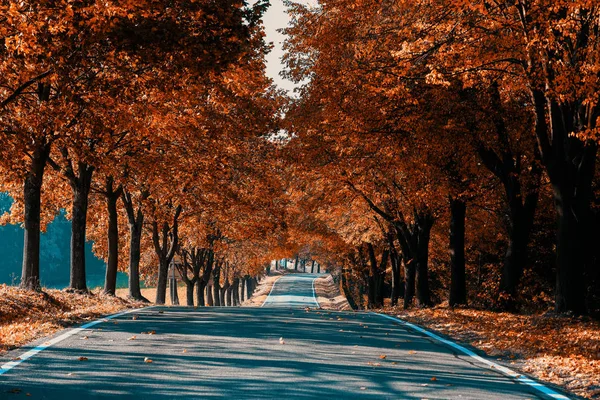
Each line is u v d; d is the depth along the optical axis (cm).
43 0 1160
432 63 1681
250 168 2986
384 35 1819
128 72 1484
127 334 1196
